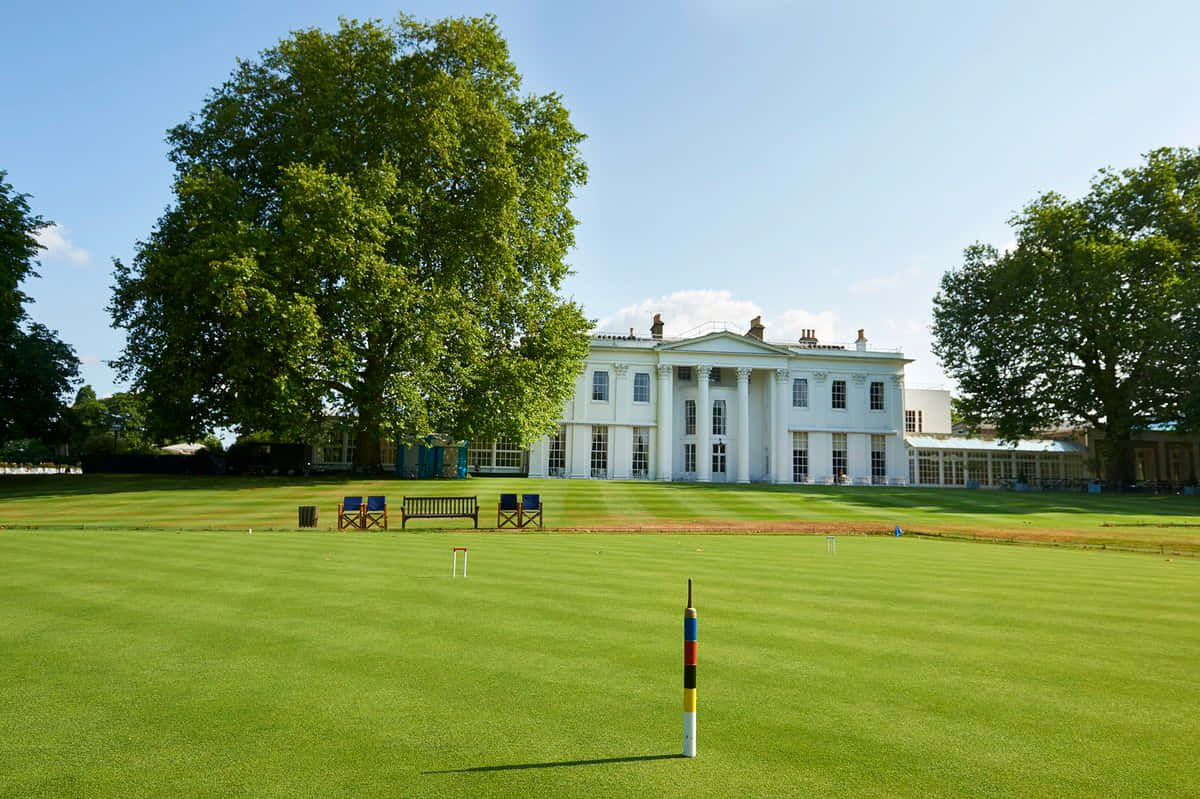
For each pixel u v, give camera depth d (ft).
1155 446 185.26
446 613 28.66
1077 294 142.31
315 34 108.06
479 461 162.50
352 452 161.48
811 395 172.96
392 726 16.46
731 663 21.84
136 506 90.17
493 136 110.22
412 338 106.32
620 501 104.99
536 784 13.53
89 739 15.60
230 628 25.84
